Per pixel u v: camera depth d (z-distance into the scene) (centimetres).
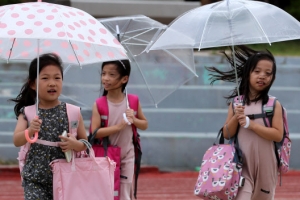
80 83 1182
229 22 844
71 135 773
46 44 856
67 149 766
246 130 872
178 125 2089
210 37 839
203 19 856
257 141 866
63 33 718
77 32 730
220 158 860
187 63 1066
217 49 2817
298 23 862
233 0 873
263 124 867
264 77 860
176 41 853
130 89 1088
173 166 1919
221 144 877
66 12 752
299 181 1764
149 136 1920
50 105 791
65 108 793
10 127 2033
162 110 2114
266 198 880
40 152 775
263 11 856
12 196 1532
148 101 1095
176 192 1591
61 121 786
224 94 2267
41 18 730
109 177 788
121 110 959
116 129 935
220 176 848
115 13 2752
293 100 2316
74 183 770
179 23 873
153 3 2769
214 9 864
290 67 2480
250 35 830
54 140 779
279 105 873
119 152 937
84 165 776
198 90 2262
